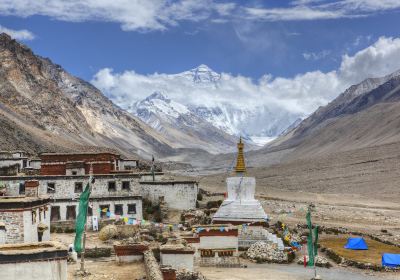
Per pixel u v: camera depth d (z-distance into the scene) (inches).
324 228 3149.6
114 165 3154.5
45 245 1005.8
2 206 1430.9
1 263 904.3
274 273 1876.2
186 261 1373.0
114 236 2050.9
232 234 1955.0
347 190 6151.6
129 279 1132.5
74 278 1143.6
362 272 2007.9
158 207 2859.3
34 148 6801.2
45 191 2682.1
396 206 4862.2
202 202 3348.9
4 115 7677.2
